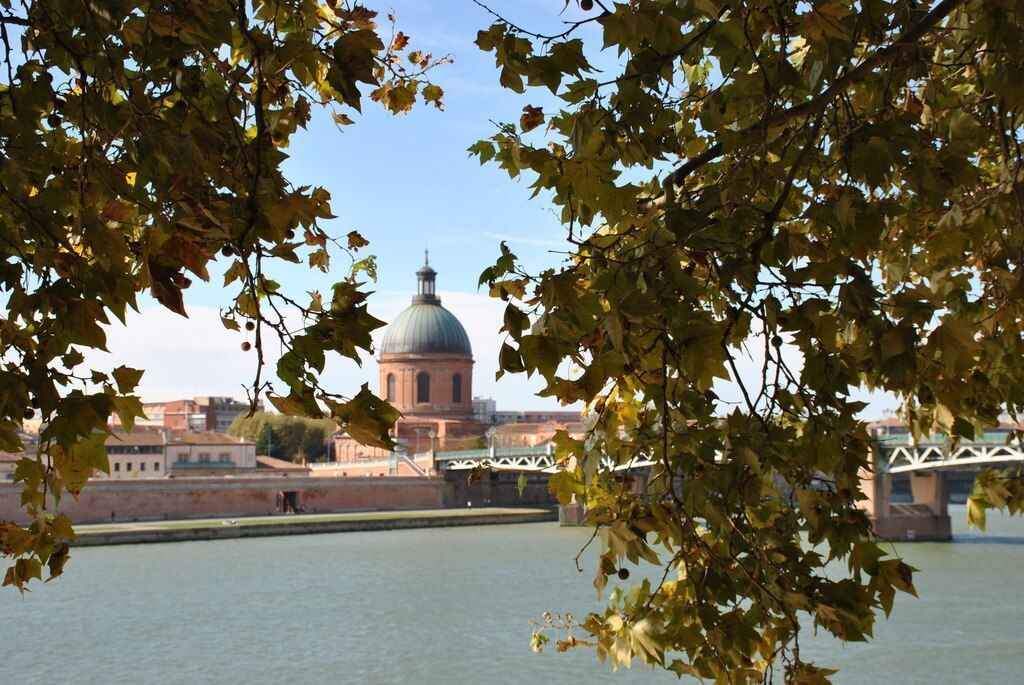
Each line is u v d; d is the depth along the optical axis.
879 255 7.25
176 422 175.38
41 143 4.50
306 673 34.16
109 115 4.00
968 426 5.61
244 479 104.56
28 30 4.40
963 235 5.98
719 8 4.75
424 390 146.38
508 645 37.56
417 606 47.25
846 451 4.93
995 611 41.69
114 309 3.70
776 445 4.91
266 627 42.12
